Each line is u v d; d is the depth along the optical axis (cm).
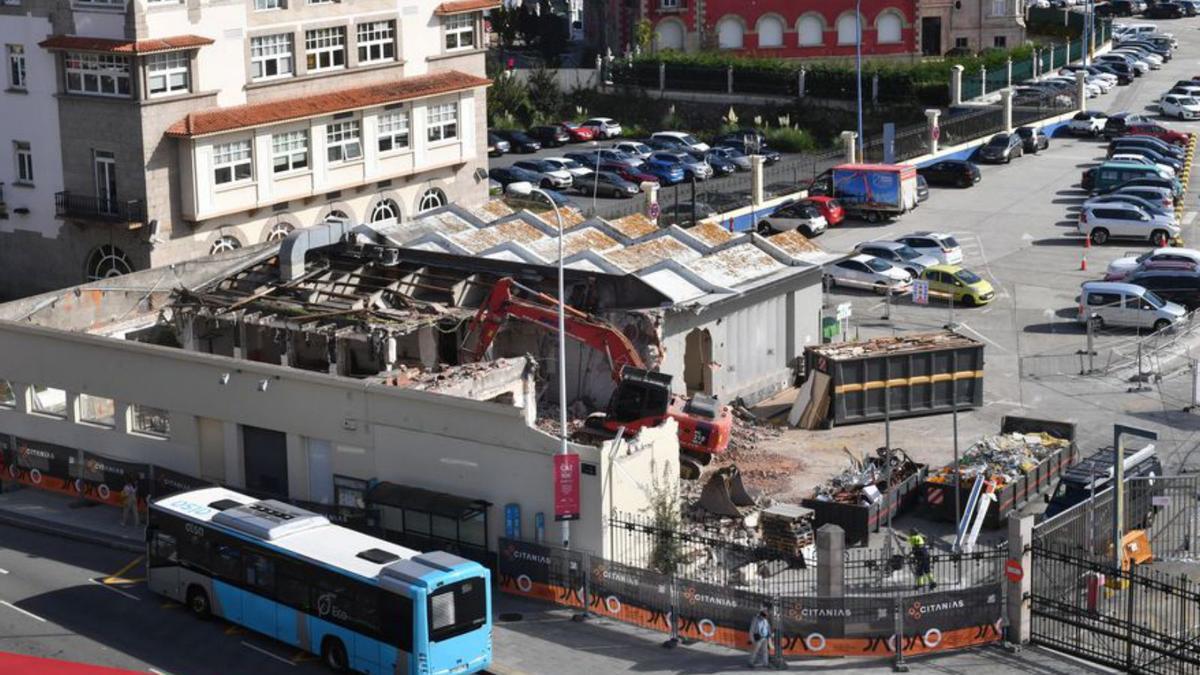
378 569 4319
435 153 9338
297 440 5416
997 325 7769
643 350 6228
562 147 13225
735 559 4941
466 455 5034
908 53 15300
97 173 8138
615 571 4659
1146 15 19362
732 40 15475
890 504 5069
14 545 5481
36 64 8219
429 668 4191
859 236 9712
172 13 7925
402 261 6956
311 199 8706
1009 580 4447
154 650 4581
